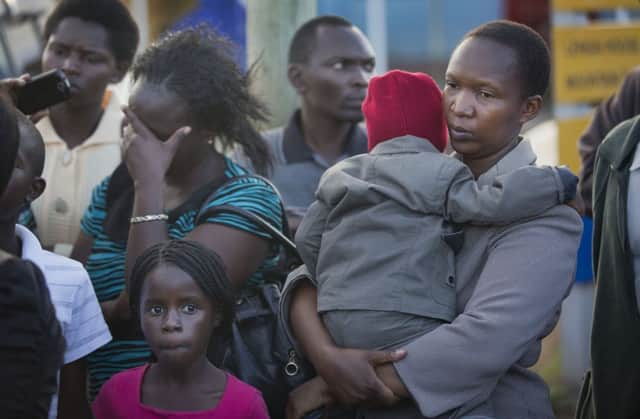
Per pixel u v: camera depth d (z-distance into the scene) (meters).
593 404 3.36
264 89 6.03
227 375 3.12
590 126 4.93
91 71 4.49
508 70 3.10
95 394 3.64
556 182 3.01
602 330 3.29
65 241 4.40
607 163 3.39
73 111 4.52
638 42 7.22
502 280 3.00
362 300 3.04
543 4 12.94
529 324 2.97
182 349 2.99
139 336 3.58
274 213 3.64
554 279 3.02
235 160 4.38
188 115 3.62
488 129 3.11
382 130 3.23
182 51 3.69
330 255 3.13
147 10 7.93
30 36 6.52
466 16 16.44
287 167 5.25
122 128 3.75
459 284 3.09
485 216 2.99
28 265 2.54
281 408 3.40
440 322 3.05
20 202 3.01
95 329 3.09
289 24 6.07
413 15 16.42
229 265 3.46
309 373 3.40
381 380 3.00
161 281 3.01
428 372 2.97
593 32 7.19
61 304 2.99
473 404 3.02
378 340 3.04
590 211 4.88
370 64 5.42
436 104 3.25
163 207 3.49
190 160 3.67
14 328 2.44
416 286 3.02
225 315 3.16
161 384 3.07
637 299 3.24
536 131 8.67
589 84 7.19
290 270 3.70
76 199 4.42
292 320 3.27
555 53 7.17
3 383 2.42
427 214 3.06
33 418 2.46
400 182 3.06
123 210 3.75
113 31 4.55
